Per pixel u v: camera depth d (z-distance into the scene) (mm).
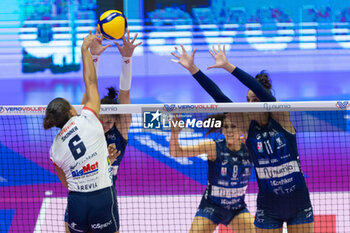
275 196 15625
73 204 13219
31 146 32094
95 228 13367
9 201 24641
